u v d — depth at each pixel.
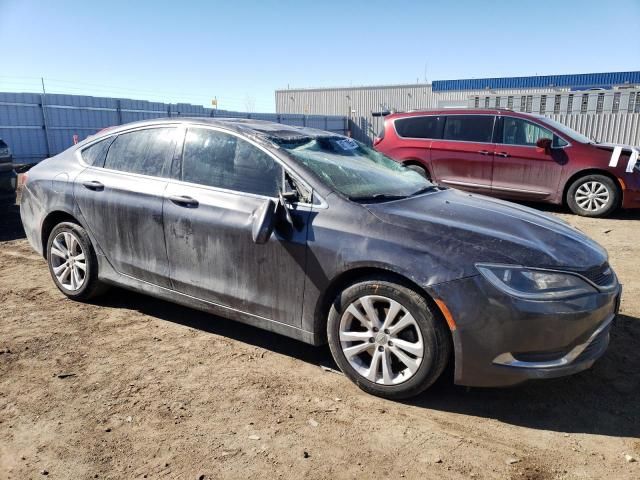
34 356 3.69
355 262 3.16
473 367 2.97
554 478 2.55
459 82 35.44
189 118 4.19
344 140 4.41
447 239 3.08
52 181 4.64
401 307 3.08
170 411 3.05
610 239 7.47
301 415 3.05
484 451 2.76
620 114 20.48
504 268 2.92
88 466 2.58
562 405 3.21
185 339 4.03
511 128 9.43
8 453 2.67
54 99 18.08
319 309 3.37
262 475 2.54
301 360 3.74
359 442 2.81
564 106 21.52
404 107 38.34
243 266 3.60
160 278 4.05
